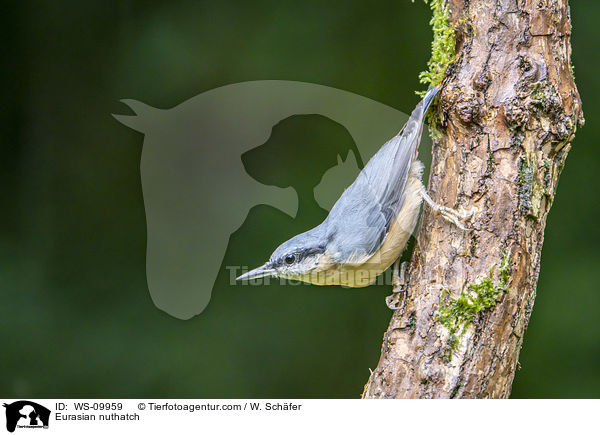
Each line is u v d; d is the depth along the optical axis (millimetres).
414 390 5074
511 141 5000
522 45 5016
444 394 4965
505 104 4977
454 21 5246
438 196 5352
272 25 10578
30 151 10539
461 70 5184
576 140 10312
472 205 5105
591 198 10227
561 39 5086
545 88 4957
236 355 10000
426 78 5484
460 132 5191
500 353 4984
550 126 4992
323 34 10562
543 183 5035
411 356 5164
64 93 10578
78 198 10445
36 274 10172
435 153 5582
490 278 4973
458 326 5016
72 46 10586
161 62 10398
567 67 5141
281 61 10422
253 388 9883
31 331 9898
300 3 10664
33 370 9742
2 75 10523
